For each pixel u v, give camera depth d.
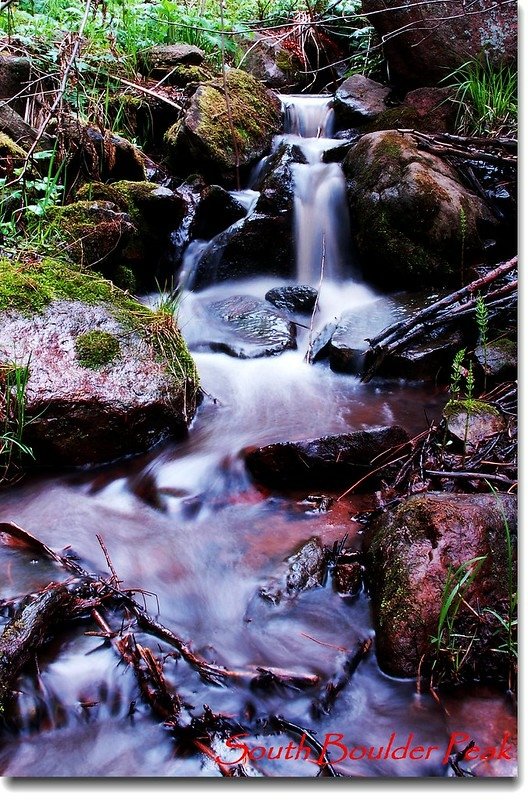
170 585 2.75
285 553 2.88
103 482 3.45
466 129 6.11
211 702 2.26
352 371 4.37
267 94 7.17
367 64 7.68
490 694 2.29
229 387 4.27
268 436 3.71
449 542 2.46
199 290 5.66
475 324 4.37
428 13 6.28
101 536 3.04
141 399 3.58
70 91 5.82
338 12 8.37
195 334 4.88
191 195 5.92
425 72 6.53
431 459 3.25
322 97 7.69
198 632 2.54
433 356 4.23
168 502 3.27
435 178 5.23
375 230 5.29
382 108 6.80
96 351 3.62
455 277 5.06
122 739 2.16
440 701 2.26
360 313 4.78
